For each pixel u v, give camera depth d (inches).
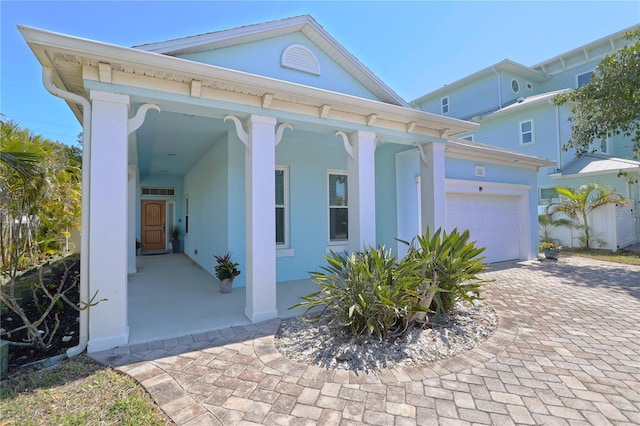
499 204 406.3
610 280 299.1
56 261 355.9
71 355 144.2
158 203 586.2
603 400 107.7
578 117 439.5
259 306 192.5
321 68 273.3
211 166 351.3
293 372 128.1
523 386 117.2
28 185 165.6
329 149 343.9
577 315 197.3
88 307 148.6
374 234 234.4
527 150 639.1
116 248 155.2
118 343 153.5
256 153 195.2
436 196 277.3
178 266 415.2
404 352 144.0
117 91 157.6
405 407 105.0
